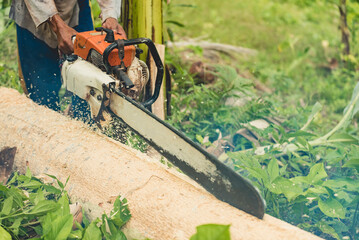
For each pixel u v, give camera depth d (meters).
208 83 4.97
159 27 3.50
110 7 3.15
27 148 2.67
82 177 2.31
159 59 2.75
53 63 3.40
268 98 4.34
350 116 3.32
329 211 2.13
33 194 2.13
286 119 3.95
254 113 3.77
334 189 2.32
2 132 2.89
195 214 1.88
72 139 2.54
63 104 3.71
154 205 1.98
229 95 4.03
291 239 1.69
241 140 3.32
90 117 2.92
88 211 2.22
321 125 4.38
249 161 2.53
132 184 2.13
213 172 1.99
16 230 1.95
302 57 6.49
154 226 1.94
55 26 2.87
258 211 1.81
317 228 2.47
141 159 2.31
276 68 6.39
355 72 6.09
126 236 2.03
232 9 9.43
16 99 3.10
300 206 2.41
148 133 2.37
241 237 1.73
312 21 8.88
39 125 2.71
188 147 2.11
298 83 5.92
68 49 2.86
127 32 3.49
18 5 3.13
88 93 2.57
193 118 3.84
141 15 3.40
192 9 9.11
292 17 8.94
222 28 8.09
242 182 1.83
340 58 6.55
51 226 1.81
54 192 2.17
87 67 2.61
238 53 6.52
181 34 7.33
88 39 2.61
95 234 1.88
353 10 6.30
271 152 3.00
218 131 3.36
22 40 3.26
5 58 5.00
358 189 2.34
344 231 2.51
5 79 4.29
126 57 2.59
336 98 5.42
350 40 6.77
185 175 2.25
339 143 3.17
